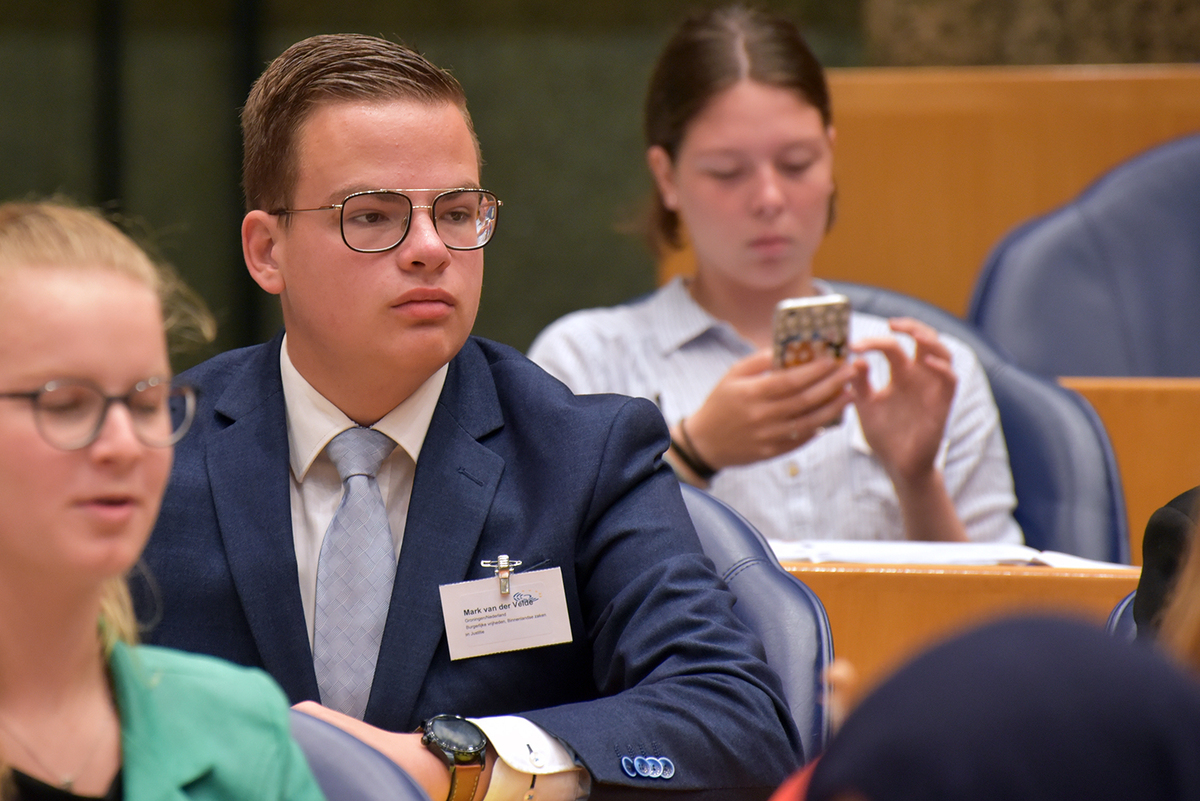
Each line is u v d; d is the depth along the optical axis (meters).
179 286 3.24
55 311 2.66
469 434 4.74
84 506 2.66
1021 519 7.74
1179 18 12.27
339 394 4.64
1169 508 4.26
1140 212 10.39
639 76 15.02
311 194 4.49
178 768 2.86
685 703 4.16
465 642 4.46
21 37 15.05
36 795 2.72
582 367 7.98
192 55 15.15
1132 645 1.67
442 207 4.49
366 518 4.54
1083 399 7.74
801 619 4.66
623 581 4.56
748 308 7.99
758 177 7.61
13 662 2.75
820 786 1.67
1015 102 11.01
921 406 6.96
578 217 15.16
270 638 4.41
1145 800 1.53
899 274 11.15
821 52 14.76
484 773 3.93
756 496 7.54
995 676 1.60
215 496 4.55
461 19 15.12
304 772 3.05
